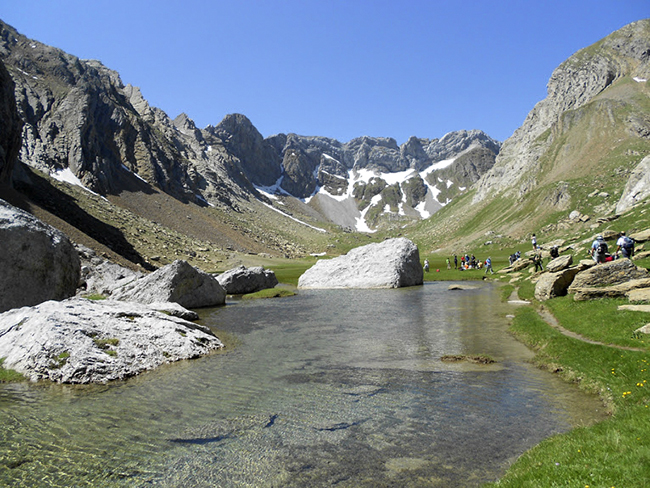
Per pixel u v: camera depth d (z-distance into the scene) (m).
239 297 43.06
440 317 24.81
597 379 11.38
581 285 22.11
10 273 24.92
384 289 47.25
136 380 13.54
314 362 15.27
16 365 14.30
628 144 150.12
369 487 6.75
